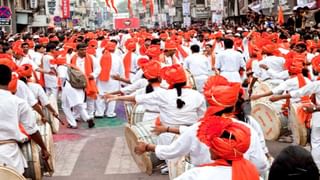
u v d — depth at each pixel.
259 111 10.30
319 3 21.52
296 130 9.28
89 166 9.81
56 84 15.25
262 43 15.20
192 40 25.16
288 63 9.41
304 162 3.35
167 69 7.56
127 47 15.70
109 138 12.12
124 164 9.83
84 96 13.41
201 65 14.63
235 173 4.09
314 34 20.48
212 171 4.15
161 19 84.69
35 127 6.70
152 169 8.48
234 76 14.05
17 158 6.46
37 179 7.23
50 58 15.16
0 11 24.92
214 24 46.44
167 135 7.41
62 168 9.73
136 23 66.50
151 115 8.72
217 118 4.32
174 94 7.41
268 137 10.23
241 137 4.08
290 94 8.28
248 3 42.53
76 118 14.13
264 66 12.48
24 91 8.27
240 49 19.41
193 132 5.23
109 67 14.55
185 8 59.22
